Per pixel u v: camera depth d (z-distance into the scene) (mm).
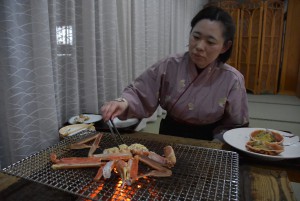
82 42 1964
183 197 778
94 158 985
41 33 1434
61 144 1161
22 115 1440
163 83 1521
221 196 782
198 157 1052
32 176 878
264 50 6070
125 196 782
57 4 1711
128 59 2824
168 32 4176
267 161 1106
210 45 1244
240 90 1447
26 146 1477
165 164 965
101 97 2189
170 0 4145
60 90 1831
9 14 1332
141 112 1500
